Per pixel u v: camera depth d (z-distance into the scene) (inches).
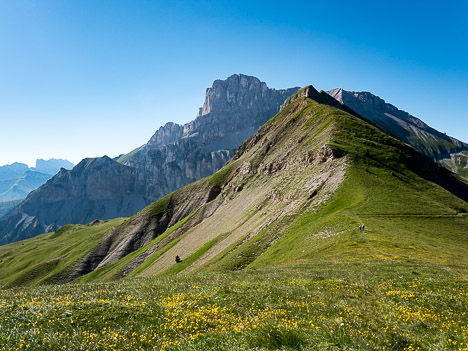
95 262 6801.2
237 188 6274.6
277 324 494.3
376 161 3597.4
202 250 4065.0
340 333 484.4
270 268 1510.8
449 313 671.8
